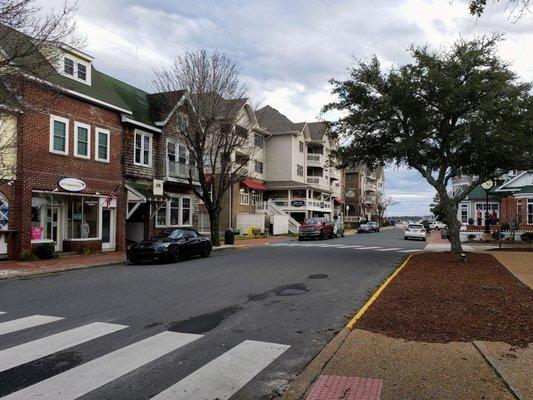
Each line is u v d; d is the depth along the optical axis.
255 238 37.44
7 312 9.00
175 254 18.53
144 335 7.25
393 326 7.27
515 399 4.46
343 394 4.68
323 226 37.41
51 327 7.75
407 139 18.09
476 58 16.92
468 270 14.29
